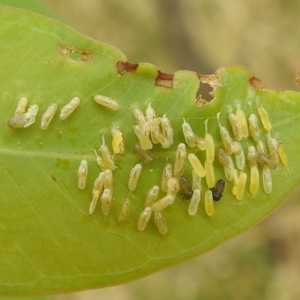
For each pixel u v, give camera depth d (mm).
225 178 70
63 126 69
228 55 105
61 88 69
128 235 69
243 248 105
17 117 68
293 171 70
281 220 105
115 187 70
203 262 105
